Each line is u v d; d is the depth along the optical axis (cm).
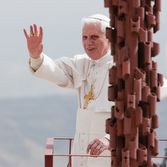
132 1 1919
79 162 2409
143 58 1930
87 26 2422
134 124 1912
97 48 2431
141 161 1914
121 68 1923
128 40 1922
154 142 1938
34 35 2305
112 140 1936
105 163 2372
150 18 1936
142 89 1919
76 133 2466
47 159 2106
